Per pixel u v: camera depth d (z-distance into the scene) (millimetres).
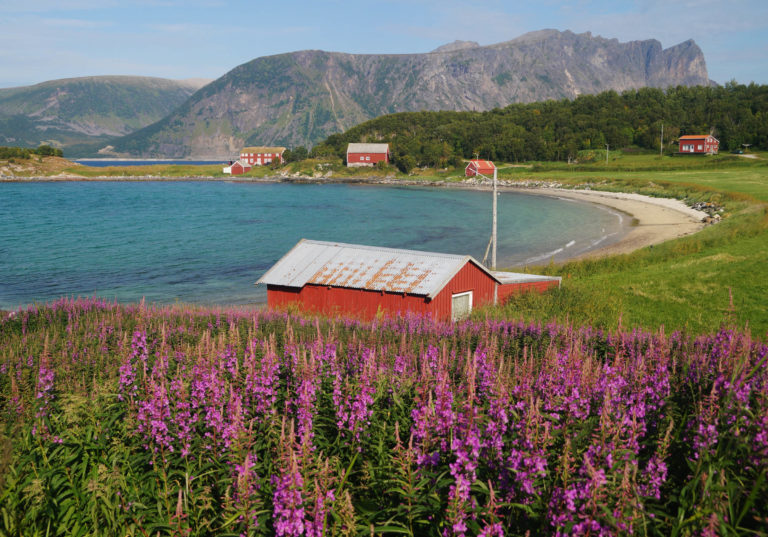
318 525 4480
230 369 8195
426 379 6336
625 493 4156
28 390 8375
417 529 5250
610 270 43562
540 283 32031
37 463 6703
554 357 7277
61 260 62906
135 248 71688
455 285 27266
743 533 4188
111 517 5766
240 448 5602
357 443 6496
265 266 59906
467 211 114625
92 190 184250
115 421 7215
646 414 6316
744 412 5000
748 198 83625
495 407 5898
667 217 87625
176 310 22141
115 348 12961
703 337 10828
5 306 41844
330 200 146500
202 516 5754
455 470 4785
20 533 5746
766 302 27484
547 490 4742
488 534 4352
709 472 4430
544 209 112625
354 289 27250
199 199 150375
